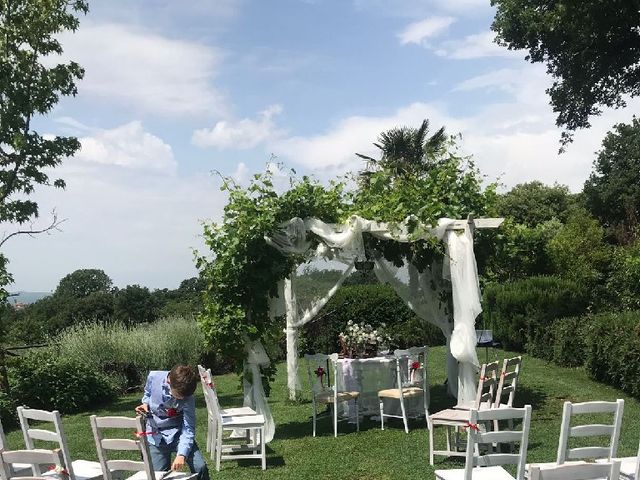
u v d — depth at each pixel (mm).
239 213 8523
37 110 12320
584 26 14836
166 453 4805
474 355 7637
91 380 12609
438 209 8148
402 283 10141
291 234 8727
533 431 7699
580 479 3252
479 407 6496
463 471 4367
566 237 18141
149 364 15039
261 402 8273
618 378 10188
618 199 30594
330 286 10508
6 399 10875
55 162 12523
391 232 8391
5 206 11820
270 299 8922
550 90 18438
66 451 4281
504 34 17469
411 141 27438
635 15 14430
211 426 7418
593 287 16656
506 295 14844
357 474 6367
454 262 7879
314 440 8023
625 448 6758
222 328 8258
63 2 12438
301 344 17016
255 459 7203
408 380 9156
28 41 12320
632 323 10141
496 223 7949
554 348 12820
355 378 9039
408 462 6680
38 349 14664
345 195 9070
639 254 15102
